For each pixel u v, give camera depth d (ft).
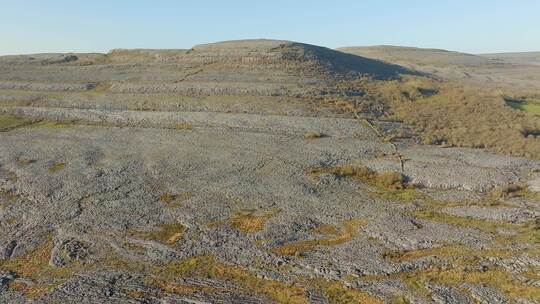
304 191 115.96
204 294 73.77
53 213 106.32
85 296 74.02
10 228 100.53
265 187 118.73
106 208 108.17
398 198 112.06
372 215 101.96
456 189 116.26
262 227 97.04
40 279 80.43
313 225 97.76
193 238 93.45
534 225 94.94
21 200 114.32
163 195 115.14
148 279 79.00
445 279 75.82
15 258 88.17
